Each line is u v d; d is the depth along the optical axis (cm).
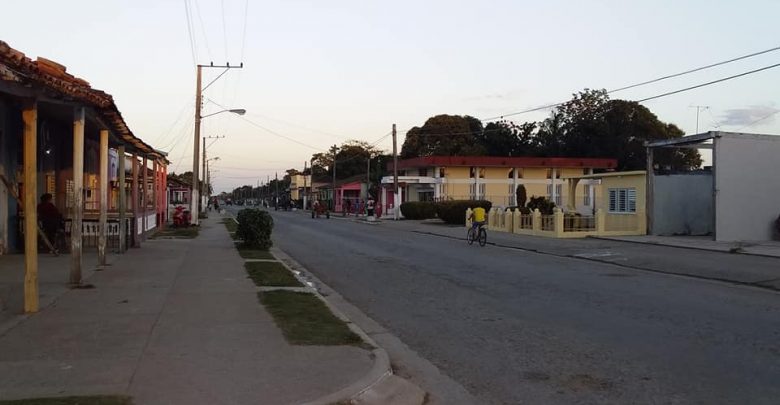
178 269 1448
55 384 561
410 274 1556
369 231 3553
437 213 4494
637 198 3031
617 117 7019
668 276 1573
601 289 1305
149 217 2672
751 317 991
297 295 1109
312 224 4434
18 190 1641
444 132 7950
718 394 598
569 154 7138
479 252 2219
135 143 1736
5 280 1160
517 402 581
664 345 796
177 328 811
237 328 820
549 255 2142
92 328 800
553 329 898
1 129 1516
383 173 8162
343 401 550
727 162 2550
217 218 5241
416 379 657
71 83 996
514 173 5806
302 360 666
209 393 548
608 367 695
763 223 2611
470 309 1063
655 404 570
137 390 550
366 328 911
